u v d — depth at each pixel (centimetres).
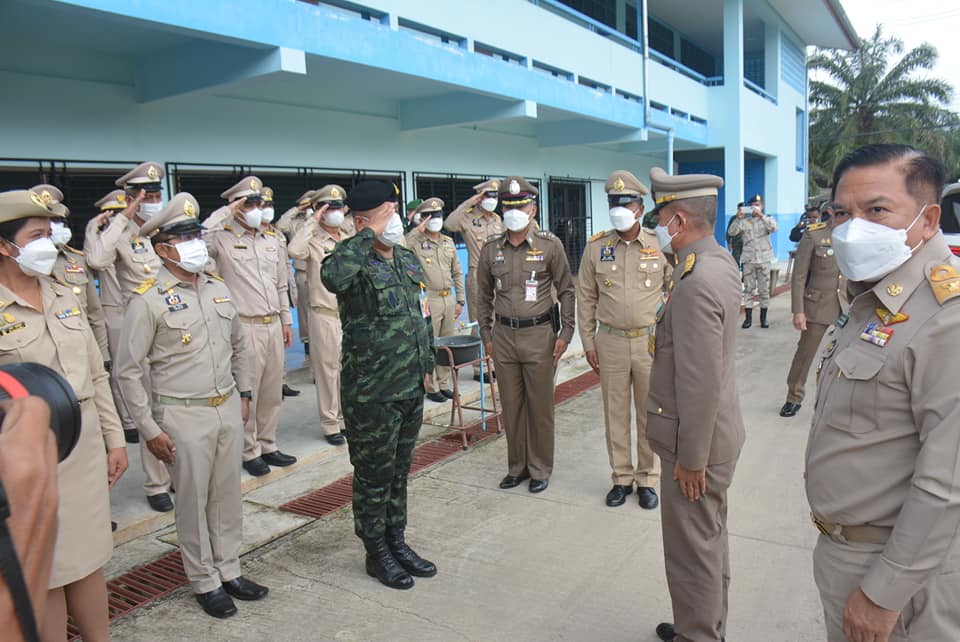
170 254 287
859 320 166
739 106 1496
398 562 324
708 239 238
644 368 385
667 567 244
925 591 150
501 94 800
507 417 421
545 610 289
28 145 537
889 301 155
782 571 314
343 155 806
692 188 237
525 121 1078
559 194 1262
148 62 593
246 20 510
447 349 490
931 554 141
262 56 540
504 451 490
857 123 2861
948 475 139
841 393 161
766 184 1847
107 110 585
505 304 410
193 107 647
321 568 330
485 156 1054
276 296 453
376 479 309
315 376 490
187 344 286
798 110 2105
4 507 55
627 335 386
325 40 579
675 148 1579
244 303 433
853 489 158
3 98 521
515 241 410
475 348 505
